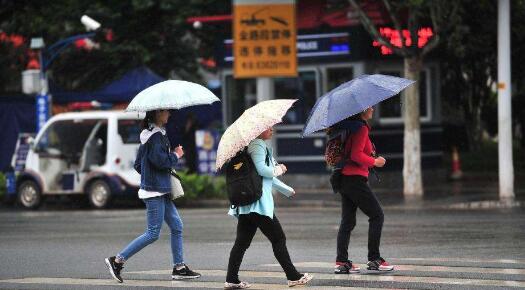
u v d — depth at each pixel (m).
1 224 47.31
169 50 75.44
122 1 73.31
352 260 30.89
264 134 25.78
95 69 76.06
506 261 29.89
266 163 25.62
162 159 26.66
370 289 25.20
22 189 58.19
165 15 73.50
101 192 55.97
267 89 58.47
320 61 64.25
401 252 32.44
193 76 78.25
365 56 63.16
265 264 30.75
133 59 74.56
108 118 56.00
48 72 75.31
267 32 57.78
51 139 57.56
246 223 25.89
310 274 28.03
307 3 66.69
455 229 39.19
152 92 26.77
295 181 64.56
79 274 29.55
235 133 25.19
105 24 72.81
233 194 25.33
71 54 75.50
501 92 53.72
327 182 63.94
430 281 26.25
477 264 29.30
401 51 55.97
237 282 25.97
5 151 71.31
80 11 73.19
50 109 63.44
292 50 57.78
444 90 85.06
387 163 63.81
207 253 33.81
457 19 54.19
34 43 63.38
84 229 43.75
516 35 67.25
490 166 76.25
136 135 56.56
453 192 57.84
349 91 26.77
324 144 63.88
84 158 56.44
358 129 27.06
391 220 43.72
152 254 34.06
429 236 36.88
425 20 59.88
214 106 70.44
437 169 66.19
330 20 66.06
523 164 76.94
